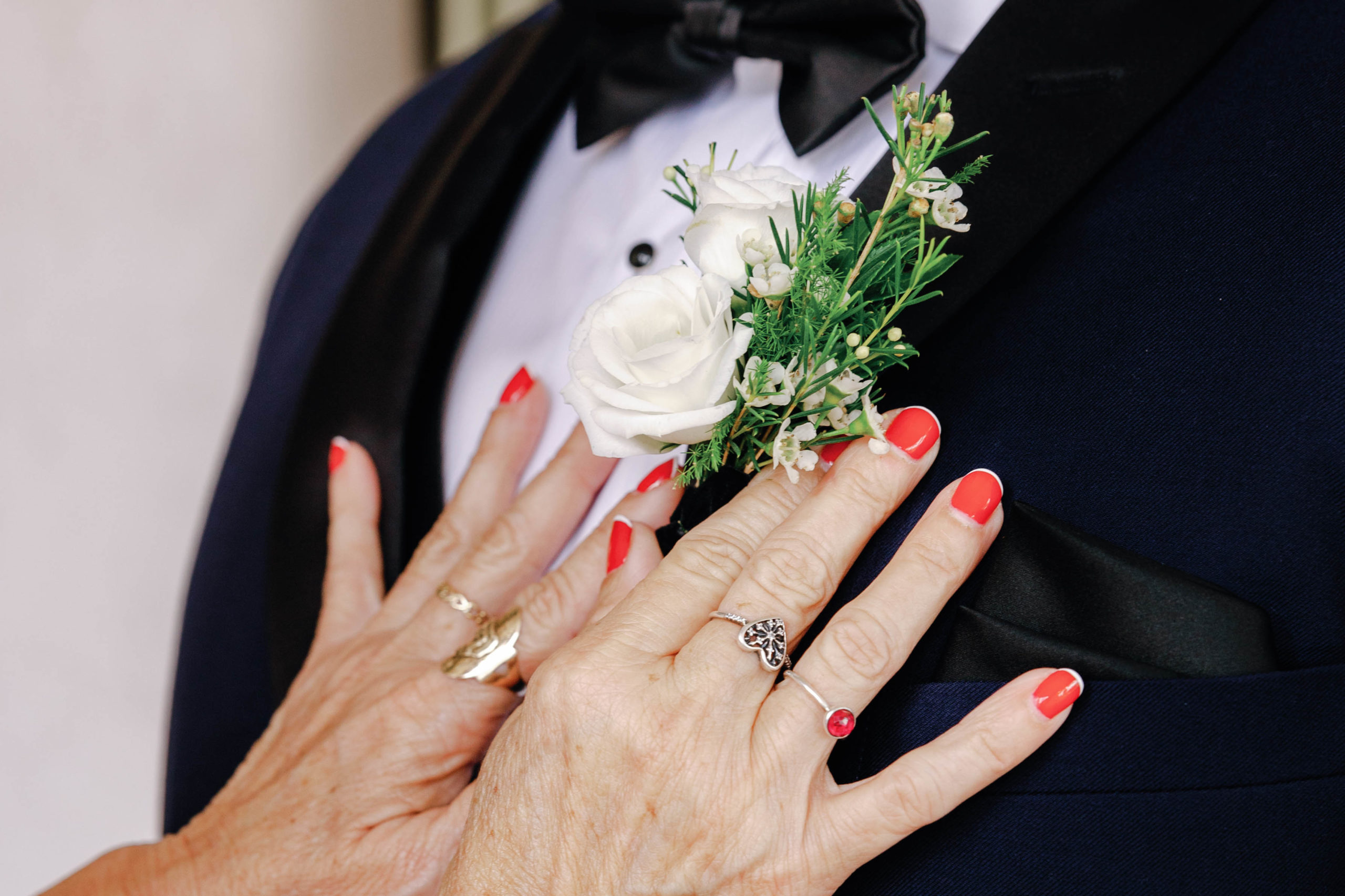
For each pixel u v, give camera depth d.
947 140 0.50
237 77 1.18
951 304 0.49
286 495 0.66
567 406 0.60
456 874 0.48
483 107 0.67
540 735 0.47
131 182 1.18
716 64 0.58
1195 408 0.46
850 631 0.46
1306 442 0.45
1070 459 0.47
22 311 1.17
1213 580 0.46
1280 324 0.45
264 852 0.54
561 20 0.66
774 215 0.45
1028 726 0.45
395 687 0.55
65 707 1.28
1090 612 0.46
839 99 0.53
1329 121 0.46
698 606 0.47
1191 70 0.47
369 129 1.27
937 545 0.46
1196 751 0.45
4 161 1.13
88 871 0.56
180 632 0.77
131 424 1.24
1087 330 0.47
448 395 0.66
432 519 0.65
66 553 1.25
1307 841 0.46
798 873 0.46
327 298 0.74
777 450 0.46
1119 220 0.48
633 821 0.46
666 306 0.44
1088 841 0.46
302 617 0.65
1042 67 0.49
